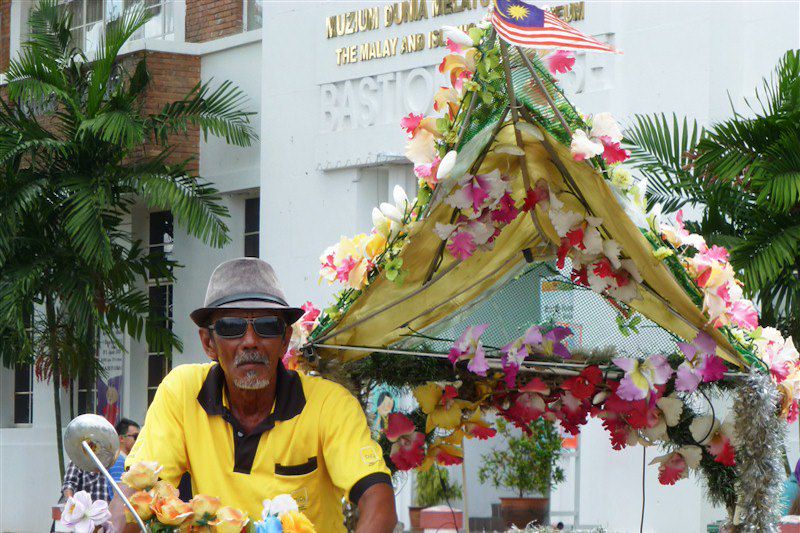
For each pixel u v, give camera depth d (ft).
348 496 13.53
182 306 45.06
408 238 14.90
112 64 43.42
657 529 29.17
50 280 42.06
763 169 25.22
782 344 15.47
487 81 12.84
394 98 36.45
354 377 17.19
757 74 30.45
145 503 12.30
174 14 46.93
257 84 43.16
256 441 13.85
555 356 16.80
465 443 28.63
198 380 14.23
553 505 30.48
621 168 13.75
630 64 31.22
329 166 38.04
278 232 39.70
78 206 39.58
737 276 24.77
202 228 40.63
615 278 15.07
